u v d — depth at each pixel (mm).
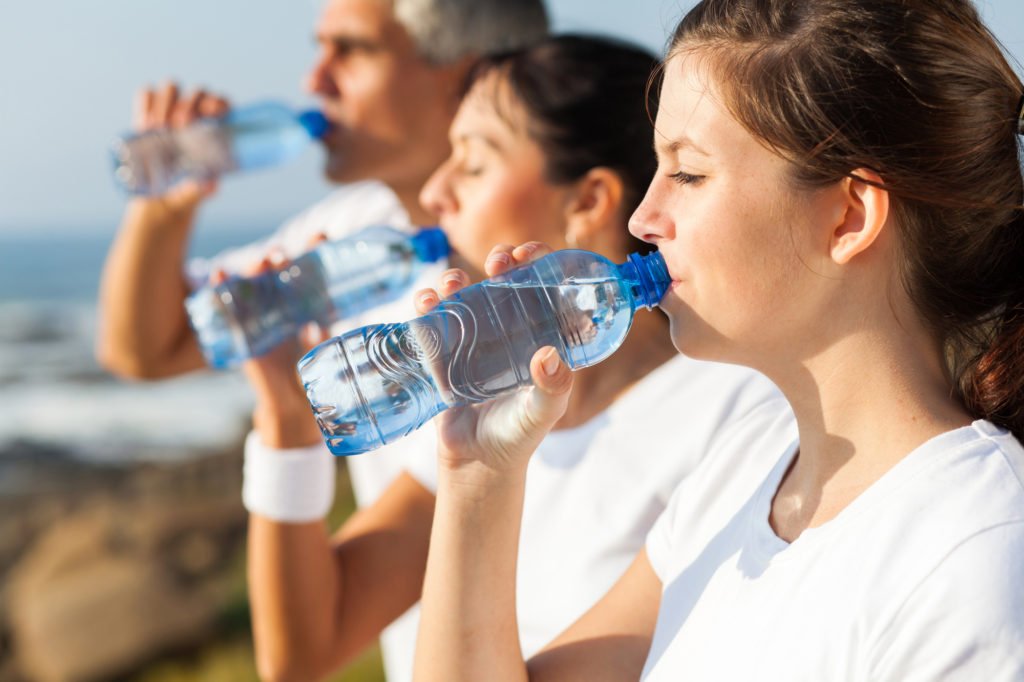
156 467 20141
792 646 1091
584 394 1880
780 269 1133
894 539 1054
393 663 2244
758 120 1108
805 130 1096
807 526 1171
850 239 1111
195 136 2752
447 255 1987
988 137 1133
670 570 1367
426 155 2596
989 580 981
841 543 1093
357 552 2057
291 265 2072
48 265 60438
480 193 1921
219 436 22516
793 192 1117
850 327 1141
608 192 1897
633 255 1252
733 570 1224
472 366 1373
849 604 1054
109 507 17078
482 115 1920
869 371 1142
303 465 2004
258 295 2059
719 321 1171
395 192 2660
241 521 15602
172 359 2879
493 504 1345
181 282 2871
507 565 1362
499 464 1333
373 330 1413
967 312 1168
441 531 1366
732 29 1144
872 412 1142
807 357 1163
